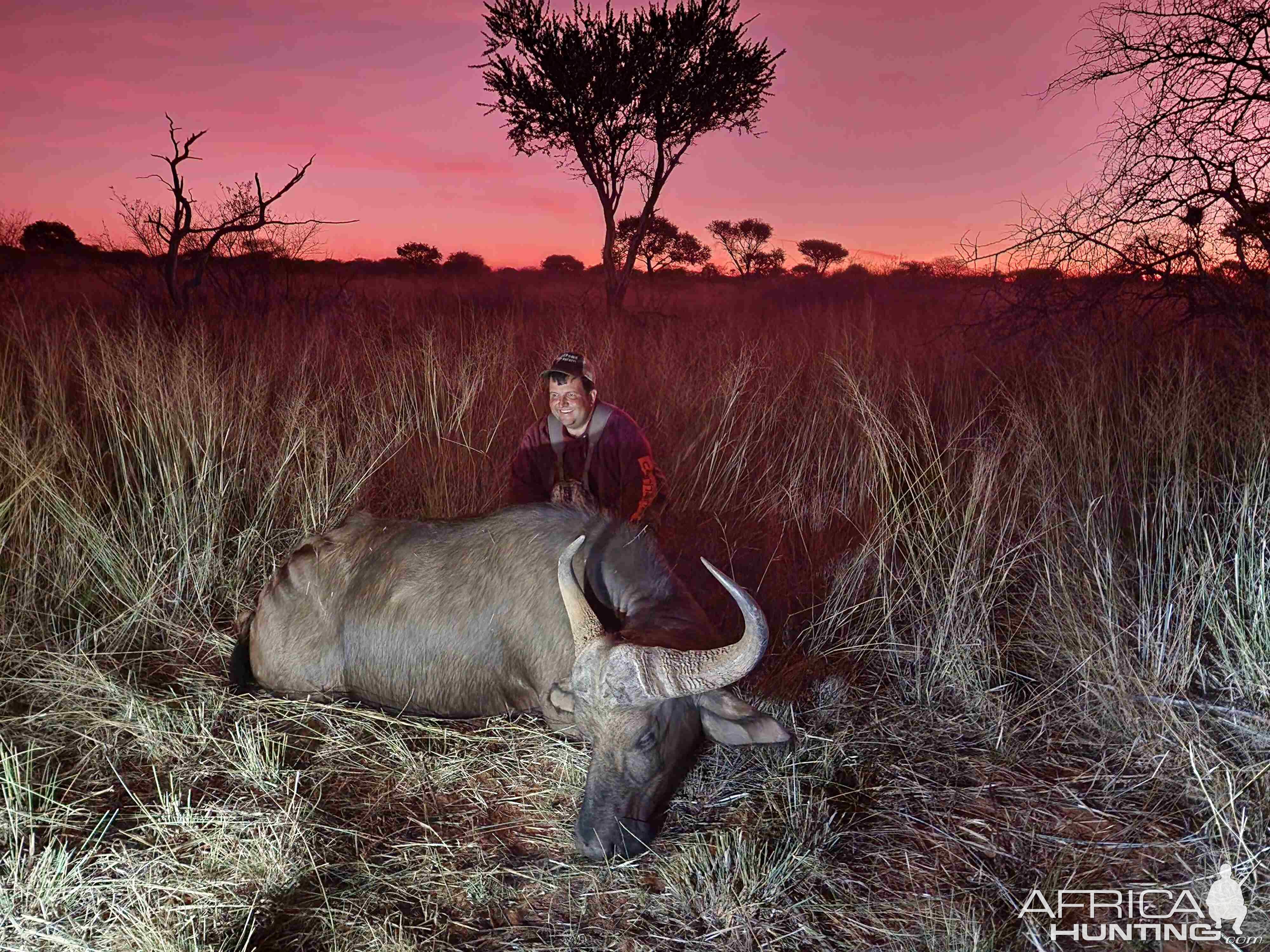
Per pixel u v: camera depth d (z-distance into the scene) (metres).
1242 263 6.93
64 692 4.00
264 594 4.24
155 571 4.91
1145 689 3.85
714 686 2.95
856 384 5.76
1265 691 3.83
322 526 5.31
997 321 8.12
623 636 3.21
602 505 4.56
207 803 3.44
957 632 4.37
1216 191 6.65
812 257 32.12
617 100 15.38
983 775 3.70
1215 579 4.23
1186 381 5.98
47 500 4.96
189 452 5.45
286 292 12.62
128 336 6.80
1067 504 5.22
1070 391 6.20
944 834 3.36
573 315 11.76
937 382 7.59
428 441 6.01
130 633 4.59
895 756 3.84
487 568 3.92
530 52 15.65
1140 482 5.42
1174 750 3.63
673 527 5.25
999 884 3.09
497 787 3.63
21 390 6.10
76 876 2.96
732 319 12.74
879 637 4.66
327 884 3.07
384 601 4.03
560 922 2.96
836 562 5.14
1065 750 3.84
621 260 18.75
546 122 15.61
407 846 3.27
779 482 6.02
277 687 4.21
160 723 3.84
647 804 3.12
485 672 3.93
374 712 4.12
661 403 6.98
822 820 3.40
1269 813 3.26
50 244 15.32
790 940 2.88
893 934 2.89
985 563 4.92
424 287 18.14
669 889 3.08
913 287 16.05
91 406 6.07
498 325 9.47
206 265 11.86
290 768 3.69
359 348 8.17
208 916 2.90
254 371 6.84
